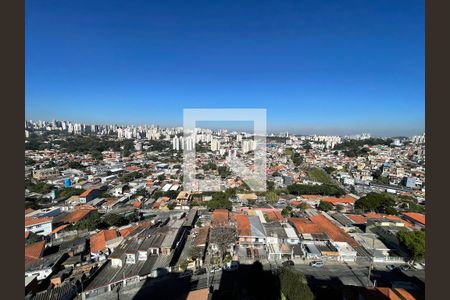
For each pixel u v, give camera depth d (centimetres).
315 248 2500
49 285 1989
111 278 2020
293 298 1652
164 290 1958
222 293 1903
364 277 2136
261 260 2384
